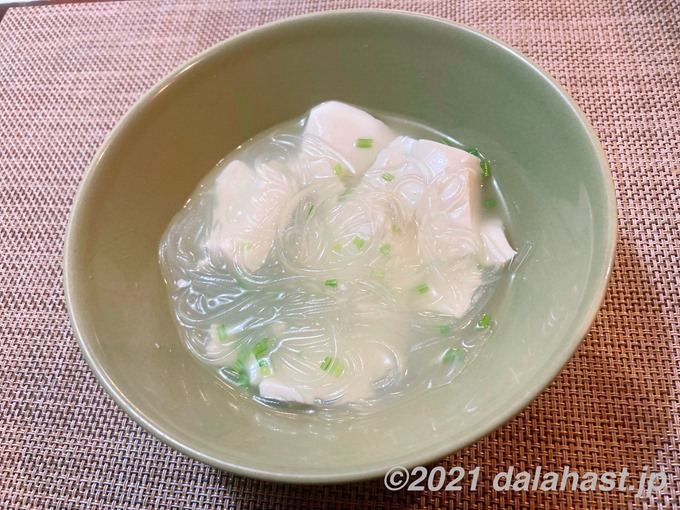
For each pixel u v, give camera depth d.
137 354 0.13
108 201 0.15
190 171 0.17
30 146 0.20
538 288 0.14
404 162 0.17
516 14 0.21
